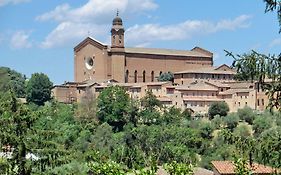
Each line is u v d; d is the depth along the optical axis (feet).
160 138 460.55
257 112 568.82
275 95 75.77
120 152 371.76
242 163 110.22
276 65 74.84
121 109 625.00
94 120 617.21
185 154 407.03
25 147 114.62
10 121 115.85
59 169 141.90
